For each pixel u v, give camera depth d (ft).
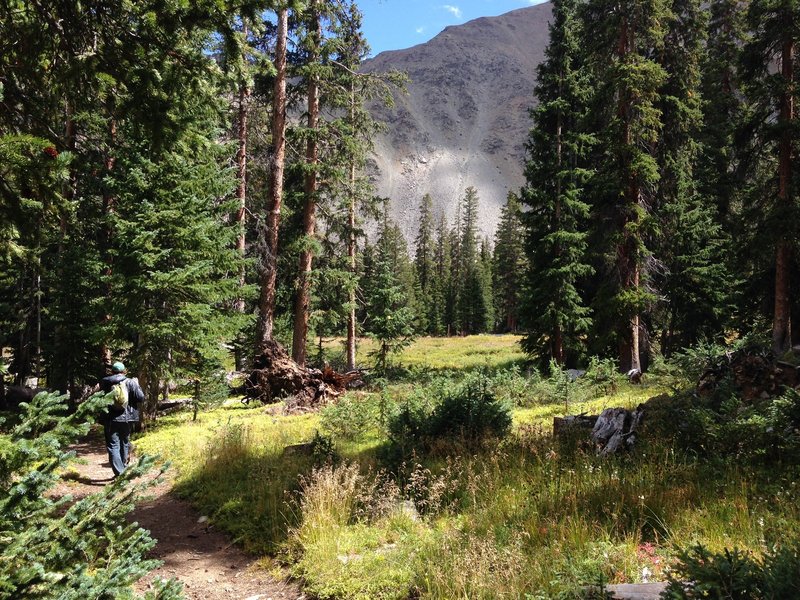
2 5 13.38
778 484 17.95
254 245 65.36
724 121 87.66
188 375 45.39
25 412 8.43
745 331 75.92
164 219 39.60
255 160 71.82
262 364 59.36
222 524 21.06
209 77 15.38
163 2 13.56
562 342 76.23
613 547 14.25
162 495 25.81
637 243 62.95
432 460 26.03
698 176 86.43
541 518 17.22
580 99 75.36
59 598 6.98
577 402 45.62
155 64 14.61
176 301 41.93
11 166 13.03
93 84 15.10
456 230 327.88
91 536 8.41
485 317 236.84
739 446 21.76
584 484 19.56
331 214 72.64
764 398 30.17
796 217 56.70
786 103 59.16
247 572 17.26
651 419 25.14
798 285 63.00
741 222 63.72
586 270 72.49
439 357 135.13
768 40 59.67
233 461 28.63
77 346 47.42
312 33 64.59
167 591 8.76
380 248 202.59
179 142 17.26
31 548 7.55
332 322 73.00
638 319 68.69
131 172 39.19
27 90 15.29
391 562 15.76
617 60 63.10
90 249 44.98
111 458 28.07
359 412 39.01
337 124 67.05
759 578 8.57
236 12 14.51
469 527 17.42
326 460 25.48
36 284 51.47
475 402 31.96
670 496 17.26
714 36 92.94
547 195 75.72
